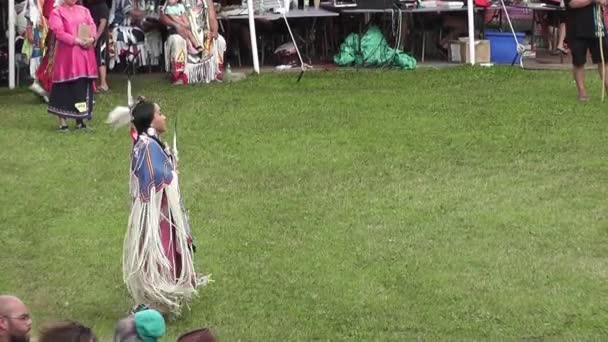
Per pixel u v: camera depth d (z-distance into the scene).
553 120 21.33
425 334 12.02
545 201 16.28
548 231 15.01
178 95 24.80
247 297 13.17
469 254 14.26
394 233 15.16
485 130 20.67
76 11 21.14
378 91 24.80
